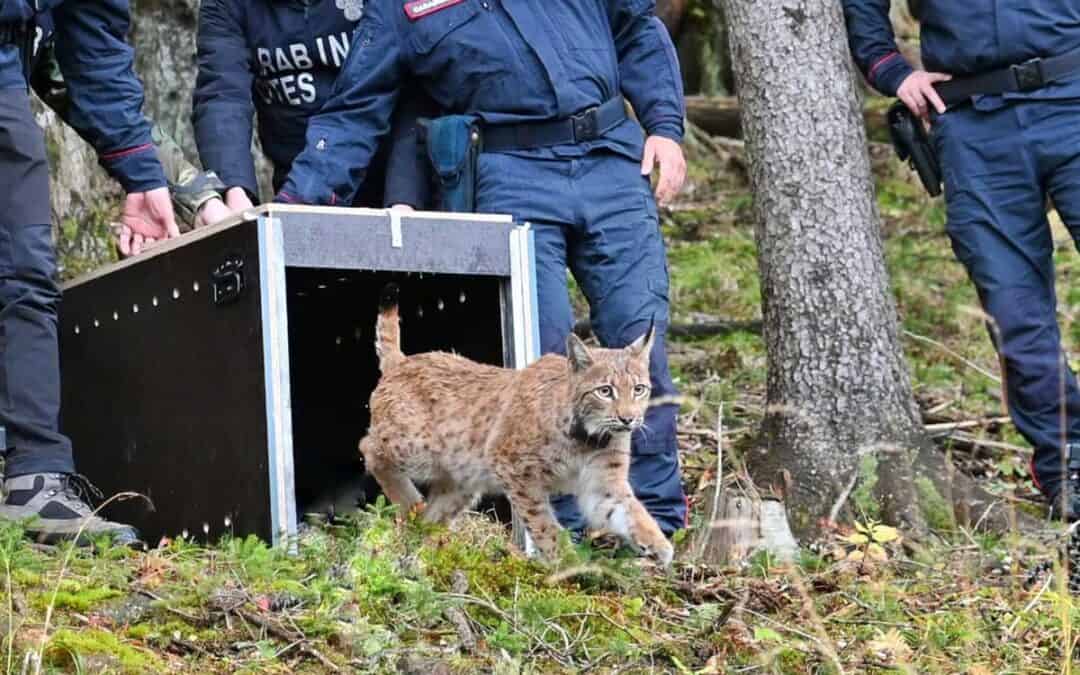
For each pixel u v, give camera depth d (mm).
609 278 10438
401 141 11039
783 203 12062
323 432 11047
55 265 9109
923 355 16359
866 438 11703
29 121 8938
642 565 9453
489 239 9789
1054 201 11031
